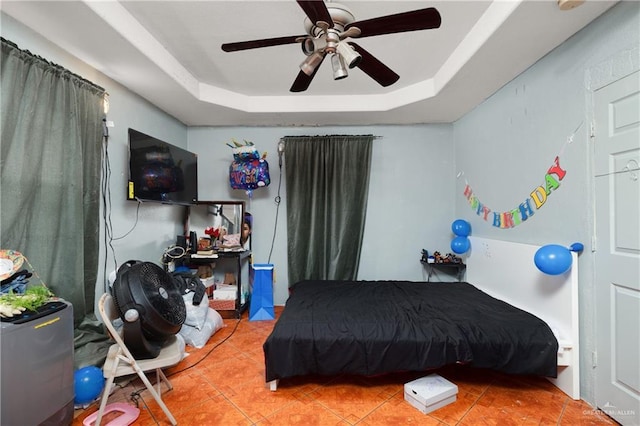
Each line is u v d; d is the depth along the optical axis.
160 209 3.19
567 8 1.63
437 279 3.67
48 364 1.46
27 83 1.75
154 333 1.77
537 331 1.95
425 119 3.56
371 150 3.67
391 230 3.73
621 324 1.64
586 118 1.84
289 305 2.46
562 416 1.75
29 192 1.77
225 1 1.82
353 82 2.94
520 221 2.46
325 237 3.63
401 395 1.96
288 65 2.61
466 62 2.25
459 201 3.54
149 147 2.64
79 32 1.84
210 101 2.99
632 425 1.58
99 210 2.31
